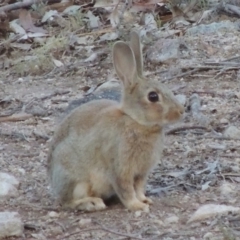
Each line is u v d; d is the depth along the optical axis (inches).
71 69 658.2
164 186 414.6
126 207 382.6
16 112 575.5
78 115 393.4
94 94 560.4
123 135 372.5
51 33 743.7
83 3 801.6
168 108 371.6
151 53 644.7
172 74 611.8
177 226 360.8
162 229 358.3
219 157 452.4
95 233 359.9
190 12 741.9
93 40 713.6
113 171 378.3
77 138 386.3
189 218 367.6
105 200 399.2
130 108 374.3
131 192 380.8
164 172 432.8
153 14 734.5
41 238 358.9
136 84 377.4
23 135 518.6
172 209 382.0
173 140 484.1
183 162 447.5
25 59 680.4
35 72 666.8
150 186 414.3
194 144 475.8
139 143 372.8
